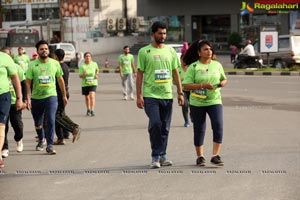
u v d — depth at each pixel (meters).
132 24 106.25
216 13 91.94
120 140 20.94
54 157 17.91
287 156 17.00
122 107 32.41
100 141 20.84
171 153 17.95
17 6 114.94
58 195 13.14
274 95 36.00
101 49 105.38
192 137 21.14
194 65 15.65
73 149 19.30
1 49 23.98
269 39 58.25
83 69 28.77
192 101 15.69
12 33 85.12
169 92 15.65
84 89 28.89
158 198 12.55
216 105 15.57
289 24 84.44
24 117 28.89
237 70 56.47
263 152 17.73
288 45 57.78
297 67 54.78
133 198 12.62
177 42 96.88
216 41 93.38
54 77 18.69
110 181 14.34
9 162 17.23
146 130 23.36
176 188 13.41
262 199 12.29
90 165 16.45
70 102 36.22
